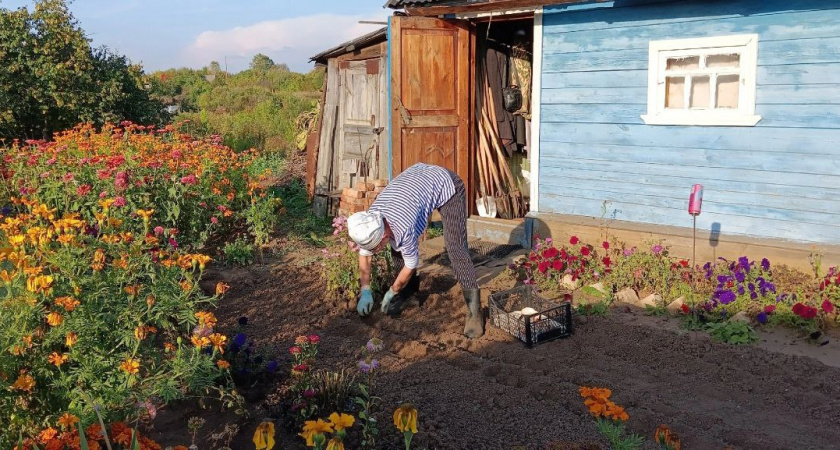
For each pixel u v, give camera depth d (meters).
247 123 19.44
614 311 6.00
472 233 8.68
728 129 6.63
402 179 5.29
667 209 7.14
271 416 4.04
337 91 10.78
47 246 4.30
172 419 3.99
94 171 7.43
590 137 7.55
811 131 6.21
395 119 8.21
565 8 7.37
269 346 5.18
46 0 13.18
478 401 4.33
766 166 6.48
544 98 7.84
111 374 3.78
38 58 13.02
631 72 7.15
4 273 3.67
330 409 4.03
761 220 6.59
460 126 8.63
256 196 8.47
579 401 4.28
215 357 4.30
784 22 6.21
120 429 3.16
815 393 4.41
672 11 6.80
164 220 7.27
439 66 8.41
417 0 8.18
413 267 5.32
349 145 10.58
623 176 7.38
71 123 13.53
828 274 5.75
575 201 7.80
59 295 4.06
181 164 7.89
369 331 5.56
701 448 3.72
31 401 3.67
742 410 4.23
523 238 8.12
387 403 4.26
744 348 5.09
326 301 6.21
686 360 4.91
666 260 6.48
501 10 7.73
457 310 6.06
